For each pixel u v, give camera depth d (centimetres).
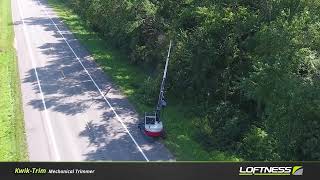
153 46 4912
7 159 3073
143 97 4338
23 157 3116
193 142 3459
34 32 7000
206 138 3453
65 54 5903
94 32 7081
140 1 5031
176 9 4712
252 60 3634
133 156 3219
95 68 5369
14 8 8862
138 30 5100
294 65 2894
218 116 3647
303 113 2627
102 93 4541
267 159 2909
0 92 4438
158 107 3700
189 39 4066
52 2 9750
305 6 3438
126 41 5553
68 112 4012
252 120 3538
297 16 3219
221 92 3903
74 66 5416
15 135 3469
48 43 6419
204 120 3641
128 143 3431
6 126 3647
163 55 4366
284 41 3047
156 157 3212
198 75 3997
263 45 3309
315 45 2983
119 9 5562
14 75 4978
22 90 4544
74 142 3419
